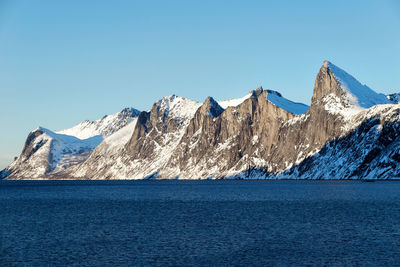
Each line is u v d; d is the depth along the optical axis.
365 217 102.38
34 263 61.78
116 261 62.69
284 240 76.00
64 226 94.25
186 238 78.62
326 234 81.00
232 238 78.25
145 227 92.00
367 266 59.00
